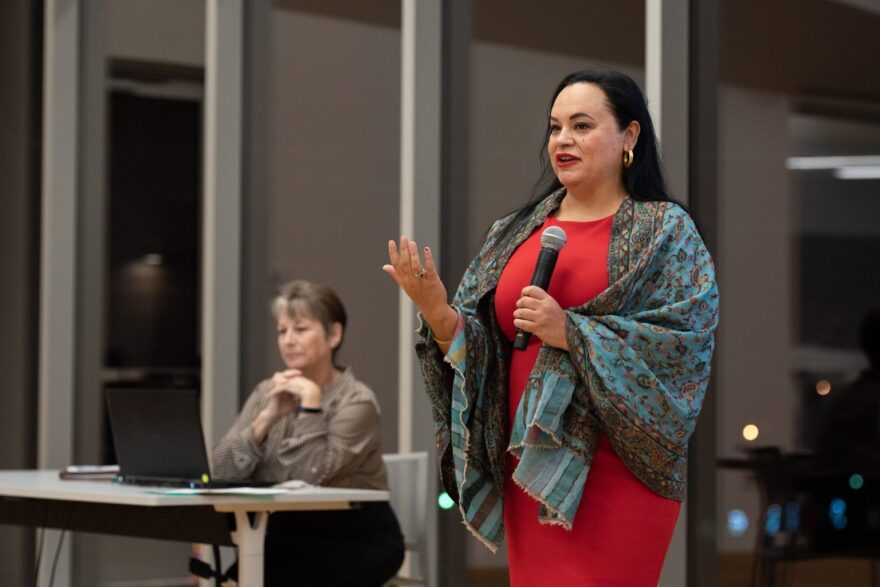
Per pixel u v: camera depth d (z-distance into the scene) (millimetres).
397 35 8594
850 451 6402
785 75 6621
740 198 6754
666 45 6719
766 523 6625
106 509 6457
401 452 8125
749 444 6715
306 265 9102
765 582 6625
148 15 10531
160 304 10453
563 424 3924
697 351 3873
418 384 8109
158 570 10305
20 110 11031
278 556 6590
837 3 6457
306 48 9195
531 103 7773
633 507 3902
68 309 10844
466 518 4062
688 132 6812
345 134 8906
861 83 6398
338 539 6664
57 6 10852
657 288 3959
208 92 9523
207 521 5953
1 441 11039
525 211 4340
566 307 4000
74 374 10859
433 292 3982
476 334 4055
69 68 10914
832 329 6477
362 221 8742
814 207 6535
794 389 6590
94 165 10844
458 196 8164
